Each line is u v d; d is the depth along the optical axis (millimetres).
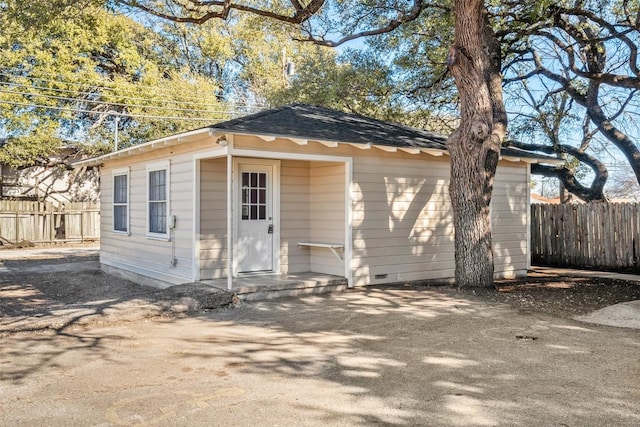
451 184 8820
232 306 7402
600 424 3355
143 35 25391
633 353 4977
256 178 9086
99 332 5941
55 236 20562
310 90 17938
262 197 9164
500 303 7445
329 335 5746
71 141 23031
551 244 13312
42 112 20922
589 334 5734
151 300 7035
